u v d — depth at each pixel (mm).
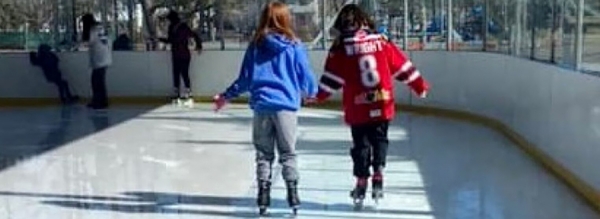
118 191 6367
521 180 6551
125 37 13297
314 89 5266
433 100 11047
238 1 12922
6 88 13023
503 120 9227
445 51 10773
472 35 10305
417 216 5414
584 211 5492
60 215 5605
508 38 9164
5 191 6426
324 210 5594
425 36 11273
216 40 13008
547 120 7113
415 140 8789
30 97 13078
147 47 13266
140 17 13266
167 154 8094
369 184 6219
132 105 12875
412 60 11227
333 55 5344
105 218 5488
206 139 9086
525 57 8312
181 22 12727
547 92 7156
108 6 13320
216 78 12984
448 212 5512
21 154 8219
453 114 10656
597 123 5555
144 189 6430
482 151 8008
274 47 5148
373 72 5312
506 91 9031
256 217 5445
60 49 13125
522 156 7695
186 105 12672
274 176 6723
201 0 13055
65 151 8375
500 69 9297
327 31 12547
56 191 6406
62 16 13141
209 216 5500
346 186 6379
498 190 6176
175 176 6941
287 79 5180
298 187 6344
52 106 12828
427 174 6828
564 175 6465
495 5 9711
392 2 11875
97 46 12234
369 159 5617
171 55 13008
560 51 7070
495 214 5438
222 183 6609
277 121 5211
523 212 5480
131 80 13164
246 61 5223
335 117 11070
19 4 13055
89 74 13055
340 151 8141
